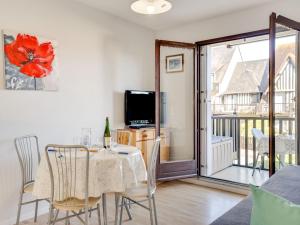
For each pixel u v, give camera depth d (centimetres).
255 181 414
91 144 283
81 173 209
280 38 330
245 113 555
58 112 317
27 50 286
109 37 384
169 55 415
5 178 269
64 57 324
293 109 341
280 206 90
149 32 455
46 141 304
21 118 282
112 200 337
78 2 339
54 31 313
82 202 207
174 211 300
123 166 226
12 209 275
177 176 405
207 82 421
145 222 272
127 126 409
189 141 429
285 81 339
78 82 341
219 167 480
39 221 277
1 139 266
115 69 395
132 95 407
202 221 274
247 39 378
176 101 424
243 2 336
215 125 563
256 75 642
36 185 220
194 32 416
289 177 197
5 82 269
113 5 350
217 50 671
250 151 514
